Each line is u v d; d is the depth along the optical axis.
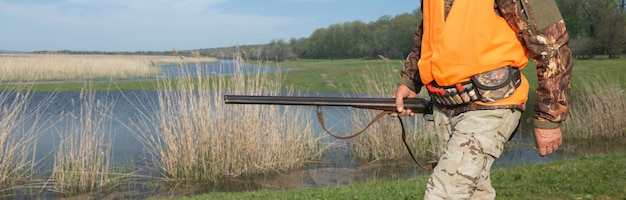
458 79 2.48
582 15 44.16
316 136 11.55
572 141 12.12
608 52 40.03
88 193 7.90
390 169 9.44
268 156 9.23
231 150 9.06
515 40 2.47
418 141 10.48
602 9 41.72
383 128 10.27
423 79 2.65
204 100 9.12
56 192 7.89
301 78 28.83
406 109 2.89
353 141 10.59
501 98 2.45
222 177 8.84
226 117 9.22
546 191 5.98
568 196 5.77
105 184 8.22
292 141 9.57
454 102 2.54
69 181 8.09
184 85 9.13
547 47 2.38
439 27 2.52
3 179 8.05
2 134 8.27
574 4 44.34
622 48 39.81
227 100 2.93
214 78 9.41
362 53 59.47
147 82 28.92
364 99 2.90
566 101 2.45
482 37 2.44
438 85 2.57
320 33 65.88
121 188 8.16
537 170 7.24
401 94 2.91
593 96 13.16
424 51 2.64
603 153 10.75
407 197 5.97
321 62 48.69
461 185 2.47
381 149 10.16
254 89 9.59
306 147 10.10
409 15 48.41
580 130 12.55
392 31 51.00
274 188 8.30
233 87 9.36
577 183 6.27
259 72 9.70
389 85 11.39
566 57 2.41
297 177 8.92
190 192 8.08
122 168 8.80
